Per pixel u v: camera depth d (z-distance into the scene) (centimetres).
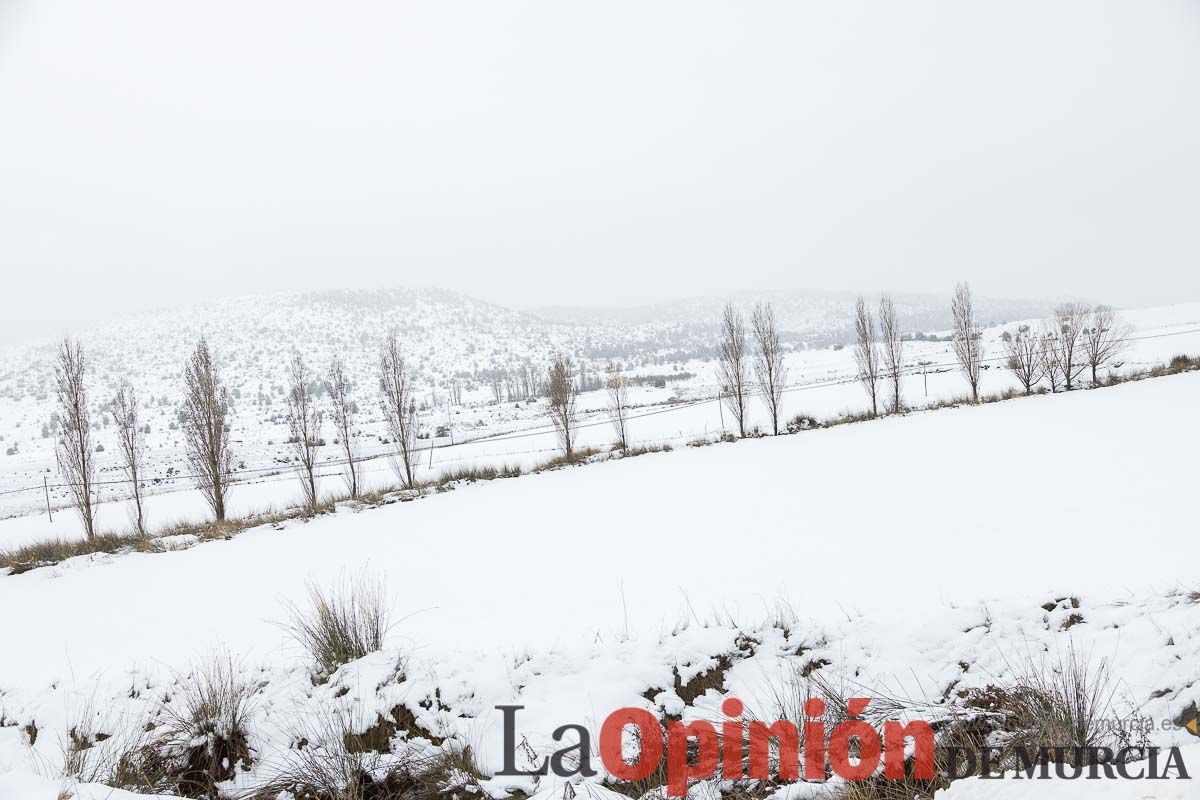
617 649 540
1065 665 434
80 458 1972
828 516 1101
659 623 658
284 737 476
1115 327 4091
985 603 519
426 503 1814
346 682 511
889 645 488
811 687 459
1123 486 1066
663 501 1438
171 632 837
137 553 1513
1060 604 514
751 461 1912
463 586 906
